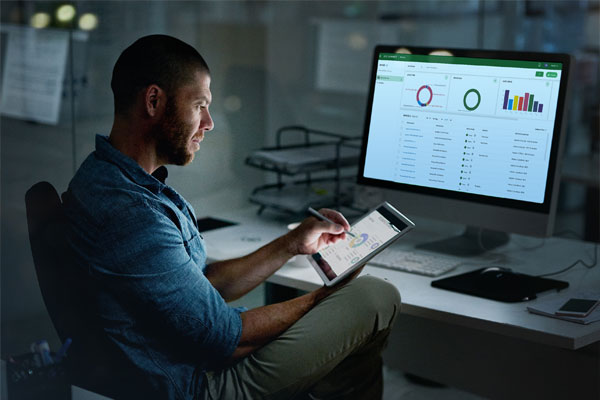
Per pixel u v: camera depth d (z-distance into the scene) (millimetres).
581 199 3902
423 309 1478
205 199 2402
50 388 1350
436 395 2324
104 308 1338
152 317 1334
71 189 1382
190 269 1356
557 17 3543
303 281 1637
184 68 1401
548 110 1713
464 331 2014
